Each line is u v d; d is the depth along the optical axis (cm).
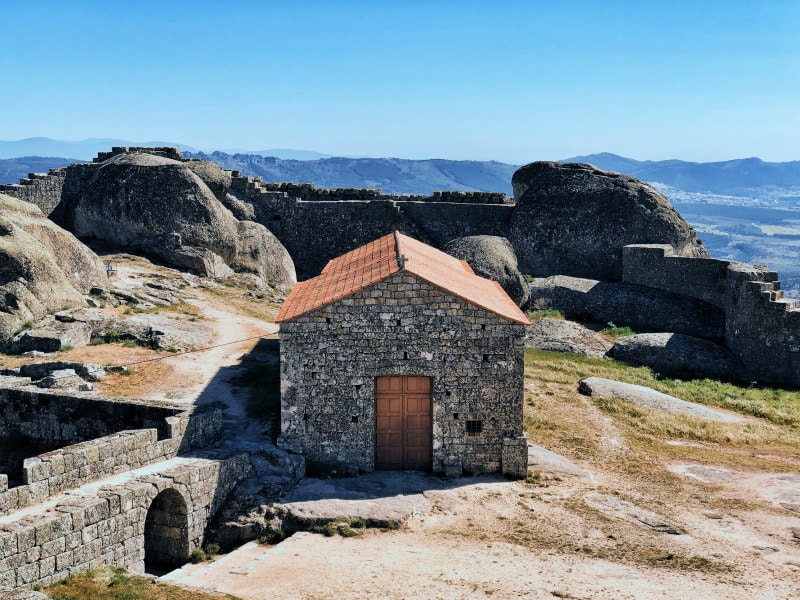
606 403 3828
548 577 2103
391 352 2861
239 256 5975
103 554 2092
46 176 6225
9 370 3550
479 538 2383
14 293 4059
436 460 2889
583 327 5338
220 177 6469
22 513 2058
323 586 2028
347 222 6662
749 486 2883
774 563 2230
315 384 2872
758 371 4559
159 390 3478
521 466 2869
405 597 1962
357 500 2608
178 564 2406
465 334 2856
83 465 2311
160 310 4719
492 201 6906
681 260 5484
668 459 3184
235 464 2638
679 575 2136
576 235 6356
